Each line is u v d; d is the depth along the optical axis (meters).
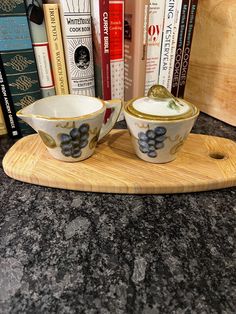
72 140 0.39
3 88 0.47
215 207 0.36
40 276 0.27
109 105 0.44
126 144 0.48
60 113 0.46
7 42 0.44
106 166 0.42
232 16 0.48
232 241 0.31
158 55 0.56
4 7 0.41
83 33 0.49
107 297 0.25
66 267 0.28
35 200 0.38
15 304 0.25
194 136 0.51
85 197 0.38
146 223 0.34
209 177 0.39
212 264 0.28
